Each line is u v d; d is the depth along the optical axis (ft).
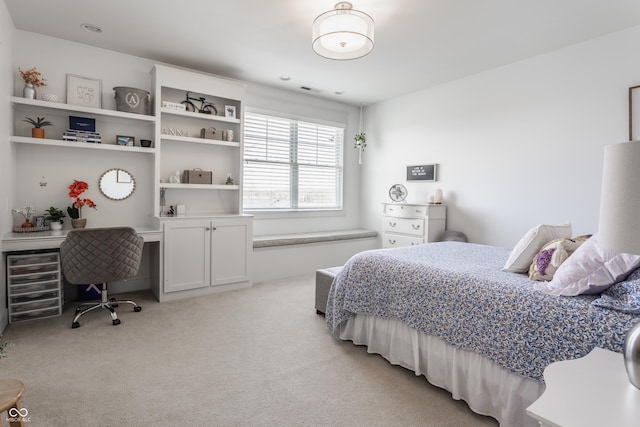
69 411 5.40
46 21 9.50
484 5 8.25
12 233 9.43
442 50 10.86
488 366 5.49
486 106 12.67
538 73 11.21
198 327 8.93
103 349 7.58
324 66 12.41
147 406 5.58
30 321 9.16
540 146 11.19
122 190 11.69
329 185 17.17
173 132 12.23
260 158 14.82
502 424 5.18
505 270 6.54
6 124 8.93
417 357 6.56
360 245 16.56
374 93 15.60
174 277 11.16
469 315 5.72
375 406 5.74
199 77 12.05
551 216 10.97
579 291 4.89
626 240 2.74
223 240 12.12
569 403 2.69
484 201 12.79
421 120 15.06
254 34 10.05
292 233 15.87
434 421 5.38
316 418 5.38
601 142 9.87
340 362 7.23
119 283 11.89
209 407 5.59
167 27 9.71
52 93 10.44
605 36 9.74
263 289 12.49
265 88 14.64
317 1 8.28
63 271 9.44
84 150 11.08
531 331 4.93
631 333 2.93
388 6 8.31
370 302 7.52
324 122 16.56
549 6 8.26
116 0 8.41
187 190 12.89
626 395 2.80
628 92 9.36
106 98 11.27
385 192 16.81
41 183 10.46
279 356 7.43
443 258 7.85
